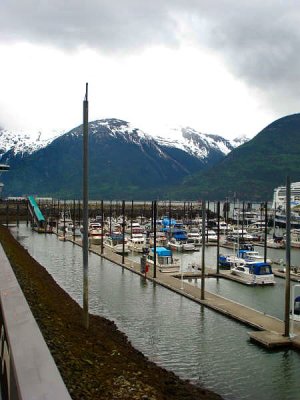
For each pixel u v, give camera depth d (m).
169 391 18.77
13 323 7.68
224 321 37.19
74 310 32.44
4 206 183.50
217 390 23.94
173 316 38.84
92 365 15.65
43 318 21.56
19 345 6.34
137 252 88.69
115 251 88.50
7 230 124.06
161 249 67.62
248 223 157.50
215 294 47.75
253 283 55.75
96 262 72.69
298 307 34.94
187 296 46.16
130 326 35.62
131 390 13.99
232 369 26.89
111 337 27.41
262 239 114.94
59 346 16.59
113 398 12.52
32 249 90.00
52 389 4.81
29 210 170.75
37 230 133.88
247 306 44.25
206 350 30.00
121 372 16.61
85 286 25.56
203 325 36.00
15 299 10.17
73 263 71.31
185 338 32.62
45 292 34.47
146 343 31.42
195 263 70.75
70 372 13.49
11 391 6.04
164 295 47.53
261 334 31.84
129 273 61.84
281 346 29.97
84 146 25.75
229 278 59.72
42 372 5.30
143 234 114.25
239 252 78.31
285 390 24.08
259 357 28.81
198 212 195.12
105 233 116.31
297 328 33.19
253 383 24.95
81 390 12.17
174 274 60.44
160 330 34.59
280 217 147.25
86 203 25.86
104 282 55.00
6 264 18.16
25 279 34.69
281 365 27.48
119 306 42.53
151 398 13.83
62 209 199.62
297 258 85.25
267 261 73.31
